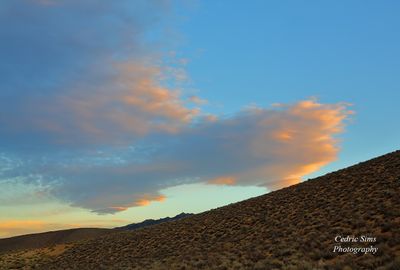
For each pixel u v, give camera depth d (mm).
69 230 121562
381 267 19250
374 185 43312
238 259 30578
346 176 55469
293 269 22562
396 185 39062
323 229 32906
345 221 32906
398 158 53188
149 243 55812
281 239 34188
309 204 46594
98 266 47906
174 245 49094
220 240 44094
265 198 64875
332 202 43094
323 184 56469
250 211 56219
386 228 27000
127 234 72750
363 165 59219
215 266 29031
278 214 47406
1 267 61562
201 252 39688
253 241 37438
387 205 32688
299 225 37625
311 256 25562
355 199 40125
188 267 31266
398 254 21266
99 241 72938
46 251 74812
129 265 41500
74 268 50469
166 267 34094
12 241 112625
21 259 68562
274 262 25875
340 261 22641
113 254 55156
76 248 71500
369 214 31828
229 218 56312
